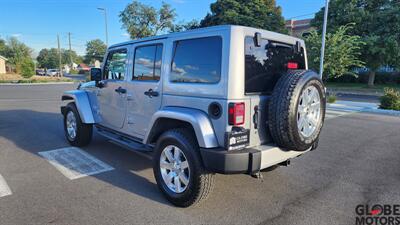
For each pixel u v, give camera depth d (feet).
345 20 76.84
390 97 38.52
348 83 93.35
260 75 10.19
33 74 140.77
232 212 10.43
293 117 9.46
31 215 10.07
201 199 10.30
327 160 16.74
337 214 10.40
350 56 60.03
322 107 10.83
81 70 253.03
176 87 10.88
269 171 14.30
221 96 9.27
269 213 10.41
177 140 10.34
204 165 9.62
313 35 60.59
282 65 11.32
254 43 9.85
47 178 13.41
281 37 11.24
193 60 10.28
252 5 87.30
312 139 10.51
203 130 9.45
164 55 11.48
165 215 10.17
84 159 16.22
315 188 12.68
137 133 13.60
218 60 9.43
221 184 12.93
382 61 74.54
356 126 27.55
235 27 9.24
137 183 12.96
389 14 72.49
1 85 95.30
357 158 17.16
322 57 49.29
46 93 62.39
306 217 10.15
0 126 25.26
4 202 10.99
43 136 21.56
